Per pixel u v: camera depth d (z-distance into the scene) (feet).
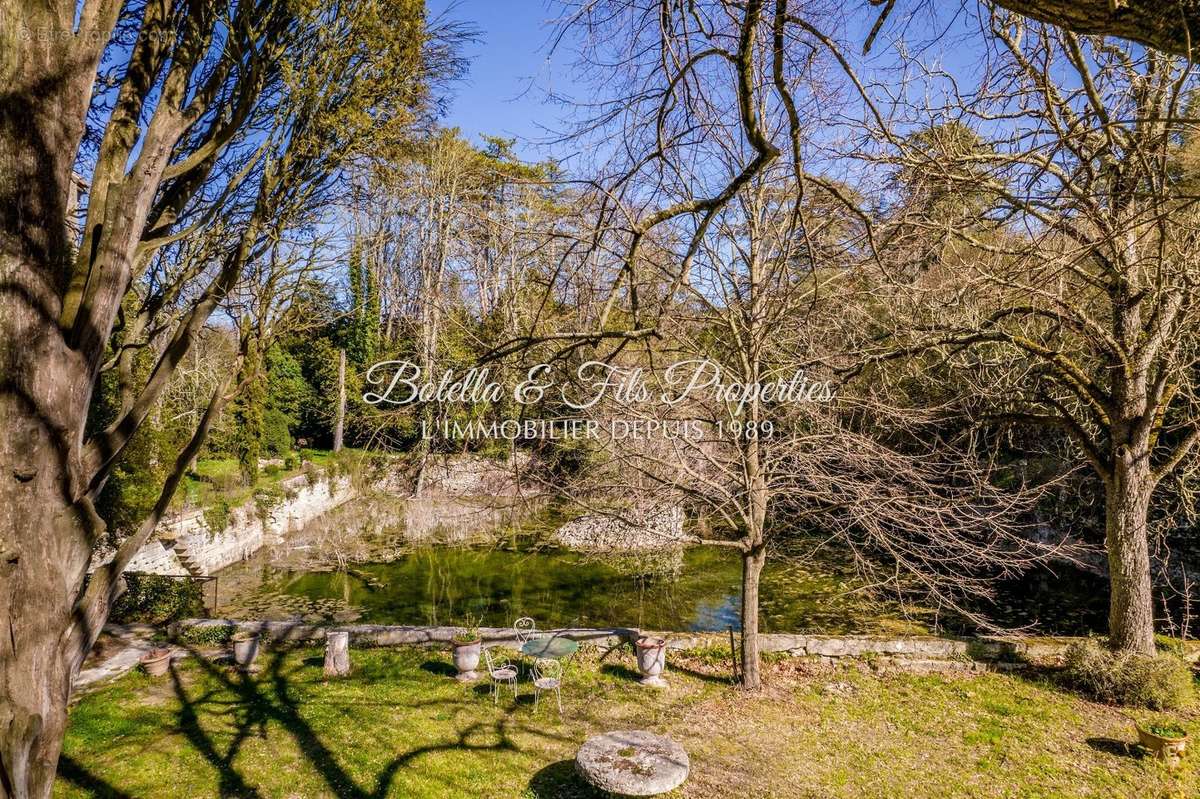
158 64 11.37
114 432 10.66
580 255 13.97
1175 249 24.20
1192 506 31.73
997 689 28.58
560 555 55.11
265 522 63.82
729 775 21.89
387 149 19.34
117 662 30.81
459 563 54.90
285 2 14.97
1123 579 29.63
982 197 23.07
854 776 21.85
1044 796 20.63
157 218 13.99
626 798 20.53
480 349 20.85
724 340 28.63
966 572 37.29
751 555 28.53
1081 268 29.19
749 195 26.96
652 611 42.93
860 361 25.63
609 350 25.07
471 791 20.92
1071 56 19.01
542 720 25.86
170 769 21.88
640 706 27.09
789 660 31.58
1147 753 23.07
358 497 70.33
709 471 31.35
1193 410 31.96
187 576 38.75
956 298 21.47
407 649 33.01
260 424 69.21
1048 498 50.08
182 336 12.43
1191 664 29.55
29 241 8.53
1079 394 29.81
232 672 30.09
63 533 8.85
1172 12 6.66
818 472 27.66
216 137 12.77
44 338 8.67
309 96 16.06
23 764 7.91
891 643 32.14
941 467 32.01
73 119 9.07
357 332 77.82
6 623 8.09
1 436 8.20
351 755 22.98
